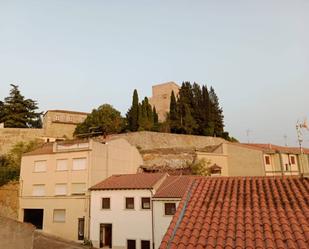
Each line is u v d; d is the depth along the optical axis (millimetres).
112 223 30531
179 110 63219
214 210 8922
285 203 8734
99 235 30828
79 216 32875
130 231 29609
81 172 34156
